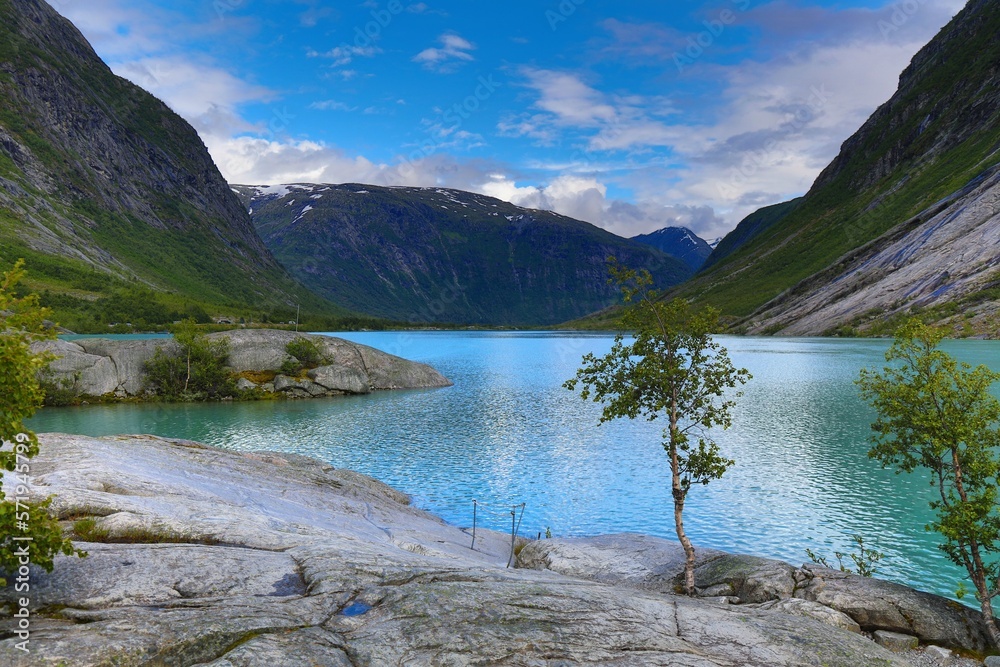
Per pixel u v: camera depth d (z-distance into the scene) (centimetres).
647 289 2447
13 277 1046
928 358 2058
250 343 9556
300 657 996
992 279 18088
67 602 1103
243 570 1334
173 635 1012
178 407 7988
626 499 4059
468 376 12275
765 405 7688
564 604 1348
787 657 1266
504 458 5209
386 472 4747
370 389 9662
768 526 3469
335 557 1488
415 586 1355
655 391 2464
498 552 2966
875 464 4791
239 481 2967
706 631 1351
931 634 1844
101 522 1596
